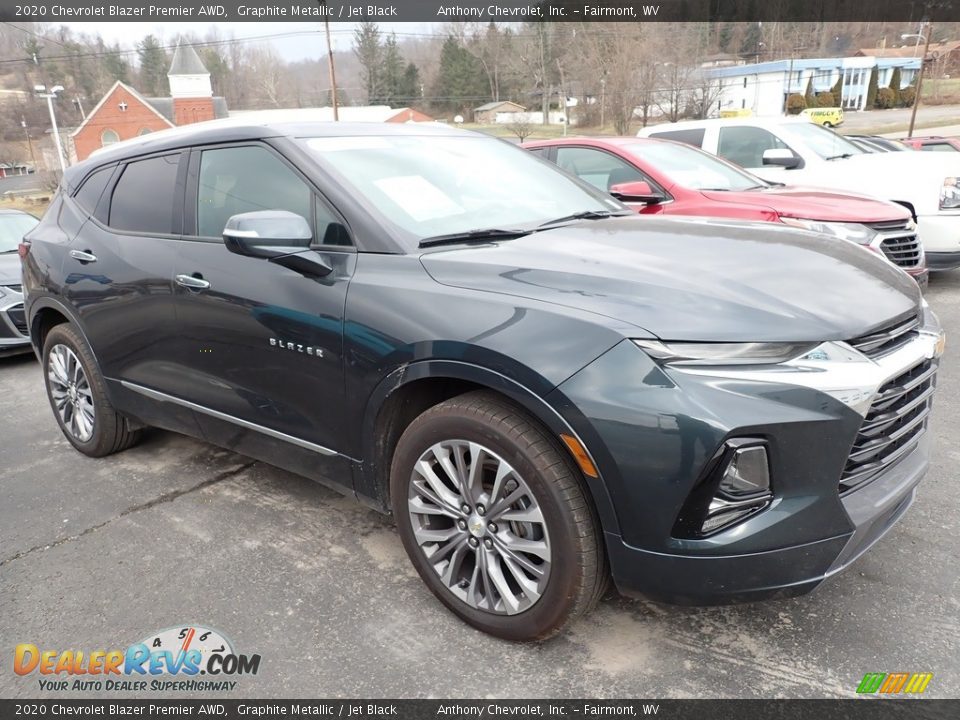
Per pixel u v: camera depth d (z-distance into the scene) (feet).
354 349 7.84
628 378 6.17
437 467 7.73
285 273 8.63
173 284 10.01
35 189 192.24
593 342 6.37
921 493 10.25
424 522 7.89
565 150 21.66
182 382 10.40
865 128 157.48
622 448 6.15
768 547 6.17
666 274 7.06
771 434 6.01
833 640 7.33
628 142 20.98
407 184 9.16
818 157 24.48
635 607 8.02
